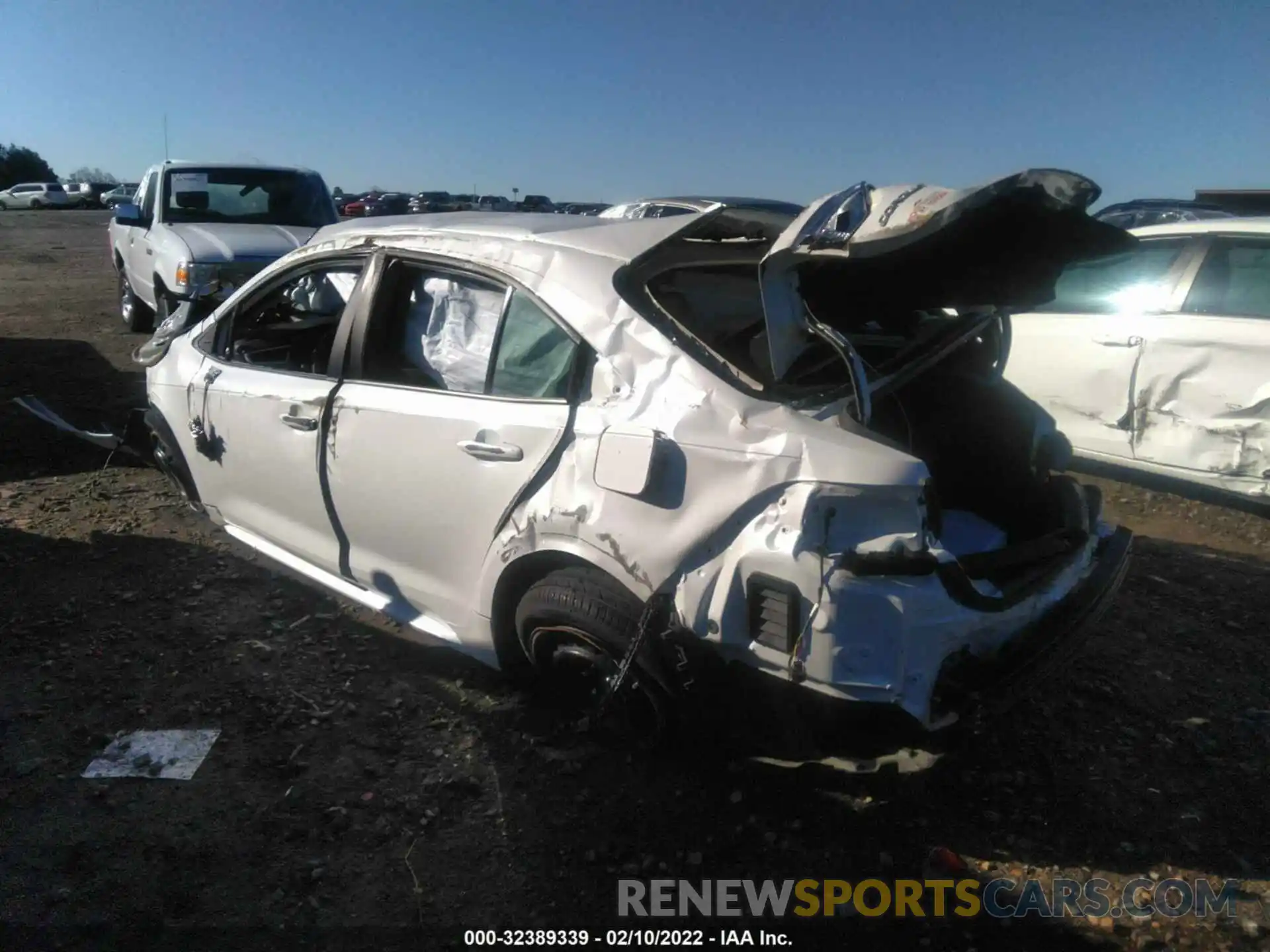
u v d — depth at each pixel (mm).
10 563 4641
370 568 3775
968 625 2654
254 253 8789
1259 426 5590
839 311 3314
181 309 5070
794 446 2627
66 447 6605
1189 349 5852
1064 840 2988
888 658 2535
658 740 3059
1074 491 3570
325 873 2760
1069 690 3826
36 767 3156
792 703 2695
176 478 4863
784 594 2588
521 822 2980
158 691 3602
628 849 2887
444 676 3756
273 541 4297
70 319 12219
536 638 3180
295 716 3471
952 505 3773
